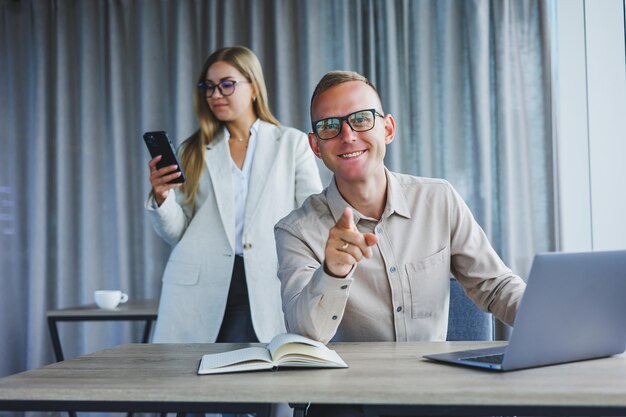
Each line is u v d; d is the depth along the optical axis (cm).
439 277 155
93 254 329
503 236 300
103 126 334
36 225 330
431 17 314
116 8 333
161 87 330
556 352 109
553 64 310
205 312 235
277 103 318
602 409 89
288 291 143
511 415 90
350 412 122
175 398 96
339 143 143
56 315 254
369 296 152
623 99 283
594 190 288
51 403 99
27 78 340
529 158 306
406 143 315
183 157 254
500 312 152
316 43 317
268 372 109
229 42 325
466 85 312
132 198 331
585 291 108
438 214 158
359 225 155
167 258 324
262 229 238
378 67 316
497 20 306
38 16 338
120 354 132
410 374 104
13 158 338
